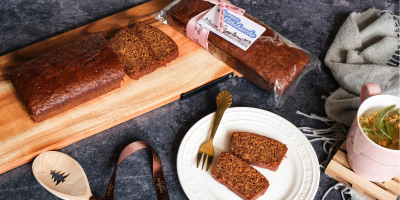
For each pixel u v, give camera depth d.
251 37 0.78
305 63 0.77
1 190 0.66
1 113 0.73
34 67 0.74
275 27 0.88
